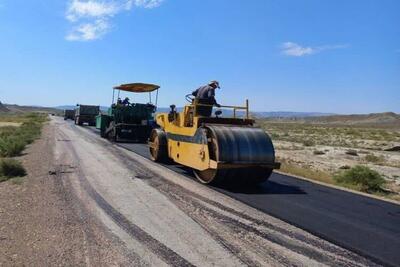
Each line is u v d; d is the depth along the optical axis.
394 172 21.44
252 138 11.90
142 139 26.78
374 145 42.50
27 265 5.68
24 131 32.16
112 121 27.34
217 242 6.87
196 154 12.63
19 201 9.23
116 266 5.71
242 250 6.54
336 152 30.75
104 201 9.41
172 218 8.20
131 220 7.96
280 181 13.95
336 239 7.39
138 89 26.25
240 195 10.93
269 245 6.85
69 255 6.08
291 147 34.12
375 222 8.80
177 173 13.92
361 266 6.14
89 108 52.12
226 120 12.91
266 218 8.58
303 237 7.39
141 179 12.40
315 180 15.01
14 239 6.72
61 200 9.39
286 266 5.95
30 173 12.88
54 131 35.31
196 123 12.78
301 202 10.46
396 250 6.94
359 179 14.89
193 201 9.77
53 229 7.27
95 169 13.96
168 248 6.49
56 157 16.86
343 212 9.60
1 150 17.73
